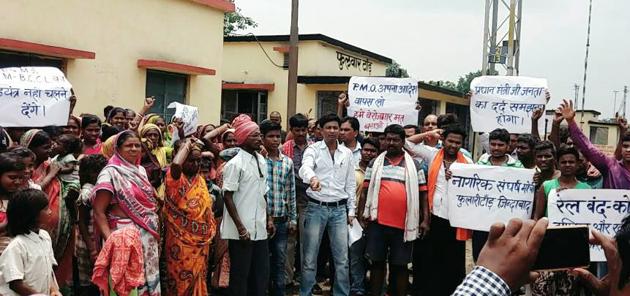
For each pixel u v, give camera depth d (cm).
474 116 731
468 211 574
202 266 532
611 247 228
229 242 558
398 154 628
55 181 514
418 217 612
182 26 1280
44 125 595
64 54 1000
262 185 562
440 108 2198
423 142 708
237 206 548
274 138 601
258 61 1994
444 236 625
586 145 527
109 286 439
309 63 1941
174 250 521
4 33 924
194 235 522
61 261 524
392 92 787
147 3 1188
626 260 223
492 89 723
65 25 1023
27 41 954
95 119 627
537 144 577
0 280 366
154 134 579
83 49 1059
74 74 1045
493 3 1681
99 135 640
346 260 629
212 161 663
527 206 559
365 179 643
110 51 1115
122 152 470
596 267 521
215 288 659
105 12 1098
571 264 155
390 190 611
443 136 628
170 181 520
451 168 582
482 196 570
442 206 609
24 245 373
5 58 944
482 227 569
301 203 689
